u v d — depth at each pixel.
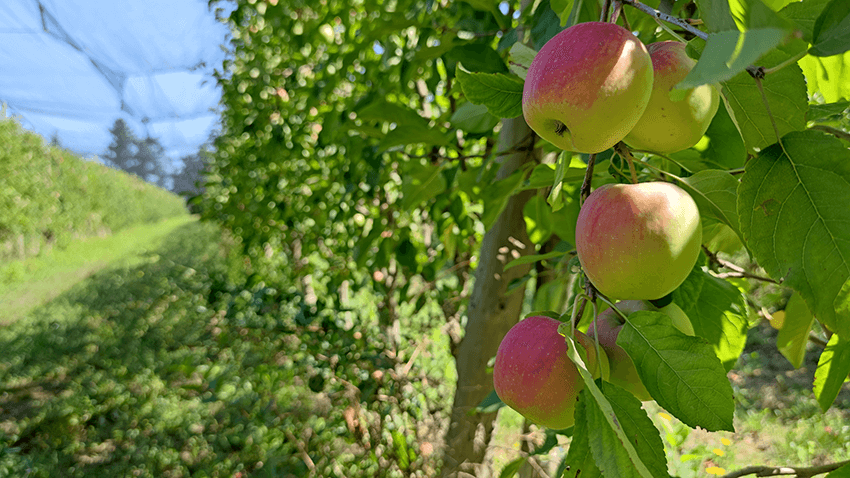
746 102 0.52
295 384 5.31
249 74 5.91
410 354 5.22
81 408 5.66
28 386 6.43
